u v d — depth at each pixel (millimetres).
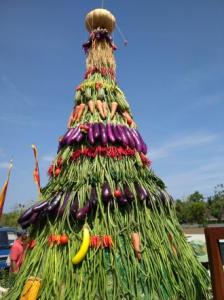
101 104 4699
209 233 3320
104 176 4129
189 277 3857
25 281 3742
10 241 13039
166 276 3740
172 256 3895
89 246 3693
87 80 5066
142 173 4395
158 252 3832
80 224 3869
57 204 4004
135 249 3711
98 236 3740
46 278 3623
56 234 3857
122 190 4051
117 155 4305
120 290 3490
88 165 4230
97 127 4434
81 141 4449
